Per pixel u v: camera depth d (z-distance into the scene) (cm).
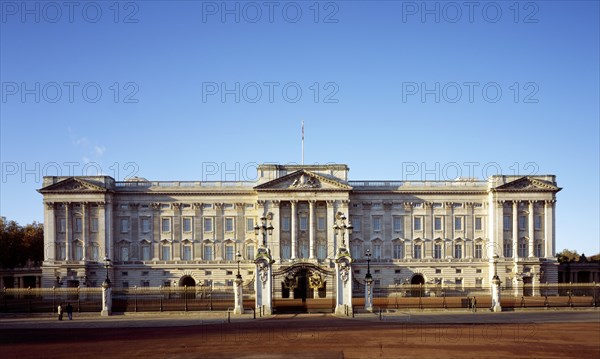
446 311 8275
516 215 12788
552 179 12938
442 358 4331
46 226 12675
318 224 12812
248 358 4400
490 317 7406
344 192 12725
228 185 13150
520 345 4931
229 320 6994
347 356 4431
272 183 12750
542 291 12438
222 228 13050
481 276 12925
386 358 4341
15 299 10381
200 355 4556
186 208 13100
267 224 12688
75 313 8138
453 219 13125
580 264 14400
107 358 4531
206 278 12912
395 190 13062
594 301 8850
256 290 7862
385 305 8969
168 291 10125
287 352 4631
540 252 12800
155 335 5806
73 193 12681
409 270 12912
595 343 5041
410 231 13075
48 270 12531
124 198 13050
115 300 9625
